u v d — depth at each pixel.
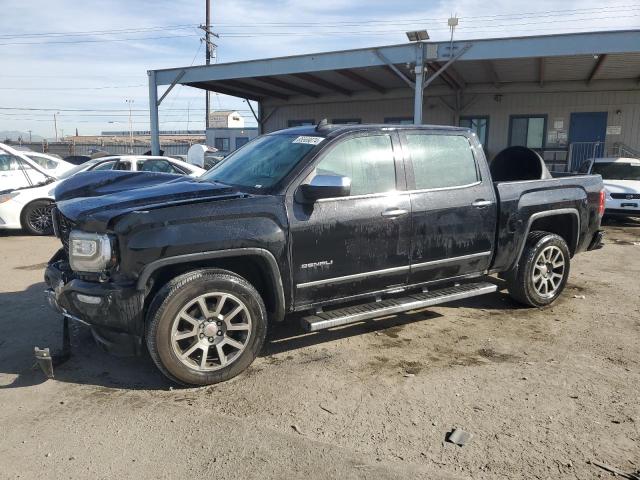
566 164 19.39
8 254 8.45
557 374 3.98
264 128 24.95
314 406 3.49
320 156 4.16
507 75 18.23
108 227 3.48
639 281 6.80
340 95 22.62
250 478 2.75
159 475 2.78
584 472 2.80
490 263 5.12
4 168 10.62
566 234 5.89
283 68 15.54
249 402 3.54
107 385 3.79
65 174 11.39
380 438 3.11
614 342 4.63
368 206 4.28
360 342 4.62
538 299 5.52
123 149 51.78
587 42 12.19
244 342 3.86
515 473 2.79
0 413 3.40
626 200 11.83
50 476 2.77
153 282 3.59
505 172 6.56
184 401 3.55
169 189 4.03
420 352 4.41
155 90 17.73
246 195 3.90
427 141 4.75
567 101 19.17
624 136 18.58
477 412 3.41
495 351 4.43
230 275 3.77
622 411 3.42
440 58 13.37
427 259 4.65
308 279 4.07
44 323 5.07
